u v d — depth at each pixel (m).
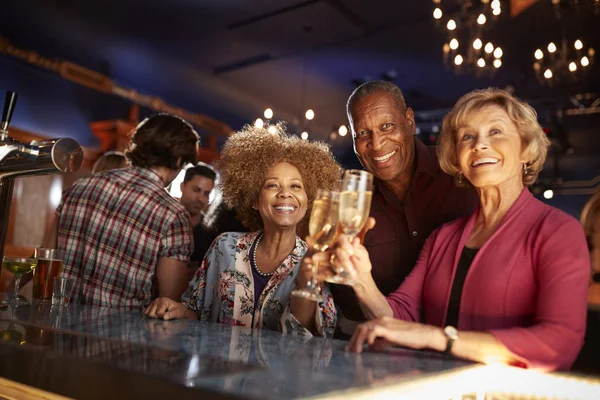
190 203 3.43
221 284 1.94
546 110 10.05
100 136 7.64
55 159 1.35
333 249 1.40
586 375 1.17
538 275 1.37
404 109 2.32
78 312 1.71
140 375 0.86
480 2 6.20
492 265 1.46
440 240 1.68
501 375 1.12
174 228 2.26
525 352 1.20
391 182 2.30
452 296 1.55
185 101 9.93
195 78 9.52
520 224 1.47
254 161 1.97
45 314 1.62
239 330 1.48
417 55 8.48
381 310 1.48
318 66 9.12
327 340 1.37
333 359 1.09
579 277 1.30
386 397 0.86
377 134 2.23
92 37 8.03
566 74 7.92
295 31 7.90
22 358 1.05
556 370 1.21
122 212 2.23
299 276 1.52
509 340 1.20
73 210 2.27
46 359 1.00
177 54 8.73
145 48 8.47
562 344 1.23
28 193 6.81
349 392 0.81
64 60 8.00
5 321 1.45
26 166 1.41
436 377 0.97
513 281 1.41
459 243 1.60
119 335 1.25
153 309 1.73
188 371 0.88
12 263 1.89
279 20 7.60
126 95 8.71
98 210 2.24
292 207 1.88
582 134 11.45
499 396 1.10
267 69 9.27
